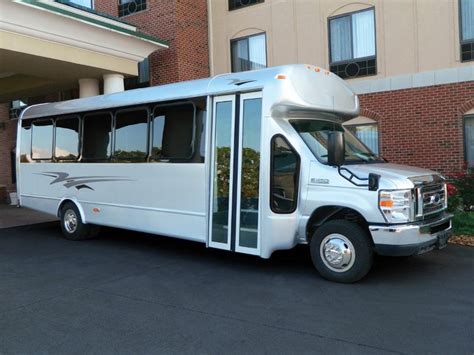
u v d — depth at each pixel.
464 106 12.22
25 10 10.99
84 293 6.24
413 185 6.16
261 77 6.95
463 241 8.62
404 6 12.95
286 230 6.72
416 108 12.90
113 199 9.15
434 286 6.19
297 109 7.01
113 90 14.04
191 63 16.06
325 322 5.00
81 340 4.70
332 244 6.42
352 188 6.23
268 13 15.34
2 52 11.37
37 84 15.64
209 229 7.50
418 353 4.23
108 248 9.22
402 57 13.06
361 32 13.72
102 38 13.01
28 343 4.65
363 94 13.68
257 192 6.91
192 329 4.91
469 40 12.18
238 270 7.25
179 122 7.97
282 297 5.88
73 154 10.06
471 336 4.57
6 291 6.39
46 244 9.79
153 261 8.01
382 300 5.67
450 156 12.46
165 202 8.17
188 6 16.00
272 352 4.32
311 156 6.68
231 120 7.23
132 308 5.60
